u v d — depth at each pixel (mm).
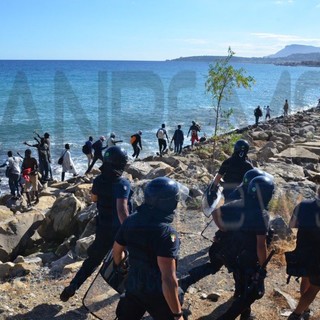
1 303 5055
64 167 17031
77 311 4797
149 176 12023
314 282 4133
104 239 4770
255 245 4223
